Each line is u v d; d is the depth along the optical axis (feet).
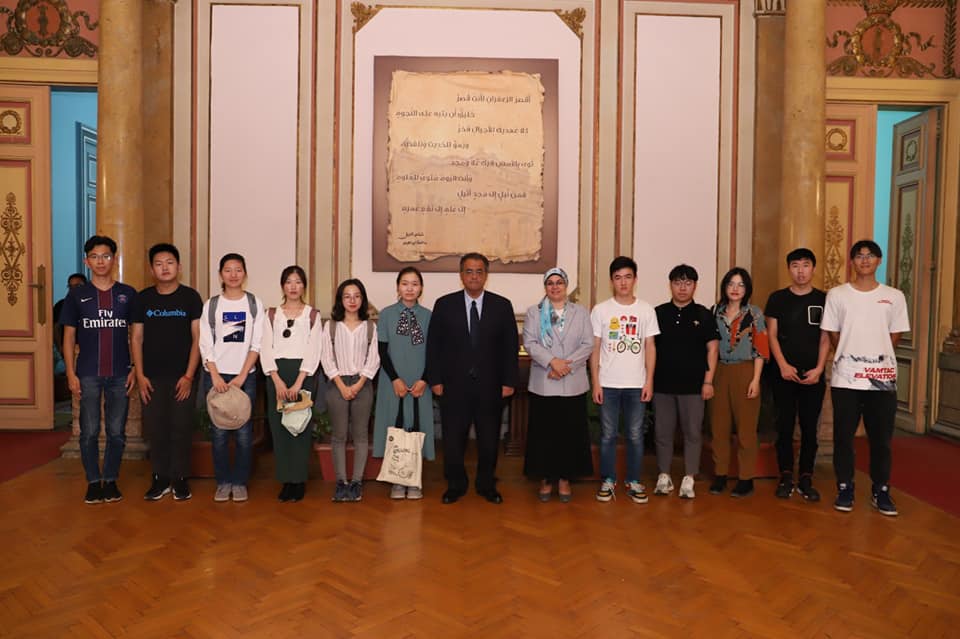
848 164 20.02
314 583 9.52
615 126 18.93
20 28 18.88
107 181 16.69
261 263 18.56
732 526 12.19
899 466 16.85
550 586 9.52
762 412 16.67
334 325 13.70
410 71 18.61
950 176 20.49
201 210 18.42
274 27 18.48
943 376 20.66
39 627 8.21
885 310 12.92
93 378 13.12
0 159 19.38
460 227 18.72
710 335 13.92
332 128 18.60
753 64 19.01
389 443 13.52
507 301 13.83
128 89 16.76
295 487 13.57
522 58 18.78
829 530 12.01
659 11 18.90
